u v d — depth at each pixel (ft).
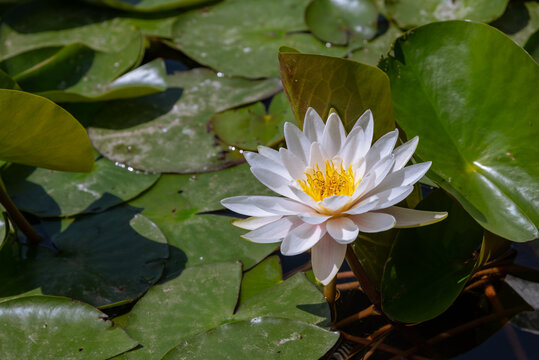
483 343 5.53
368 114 5.46
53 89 6.13
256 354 5.45
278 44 6.23
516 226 5.48
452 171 5.57
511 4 6.21
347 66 5.51
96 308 5.54
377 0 6.38
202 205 5.81
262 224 5.48
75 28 6.39
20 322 5.52
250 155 5.47
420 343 5.53
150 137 5.99
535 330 5.55
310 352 5.45
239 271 5.64
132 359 5.48
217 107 6.07
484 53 5.59
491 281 5.64
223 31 6.31
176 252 5.72
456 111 5.62
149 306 5.58
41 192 5.86
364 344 5.54
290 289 5.58
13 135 5.52
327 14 6.26
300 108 5.57
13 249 5.72
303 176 5.47
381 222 5.39
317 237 5.41
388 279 5.54
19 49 6.32
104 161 5.94
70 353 5.48
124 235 5.75
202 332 5.51
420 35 5.65
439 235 5.58
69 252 5.72
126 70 6.16
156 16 6.42
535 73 5.53
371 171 5.41
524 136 5.56
